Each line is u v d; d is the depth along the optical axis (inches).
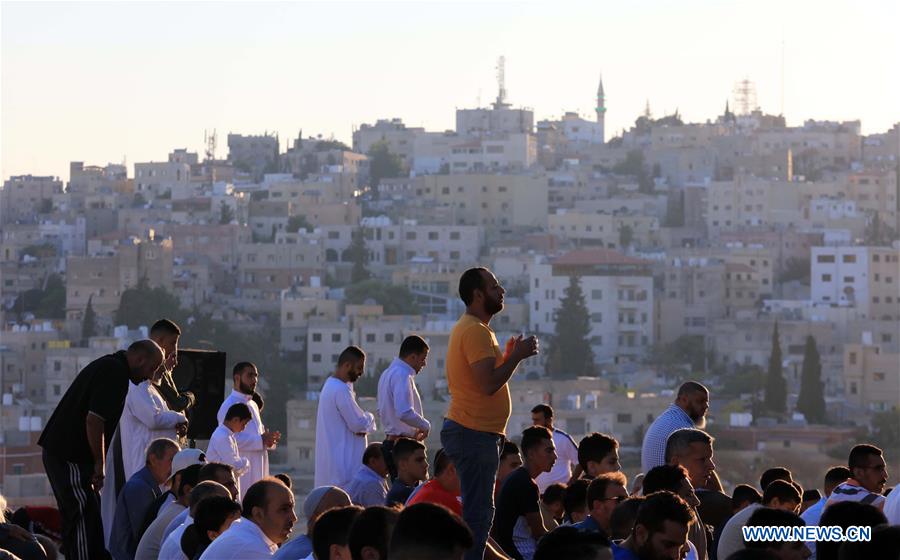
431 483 727.1
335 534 593.6
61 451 779.4
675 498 603.8
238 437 967.6
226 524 721.6
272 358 7470.5
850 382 6786.4
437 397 6254.9
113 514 882.1
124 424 881.5
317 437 956.6
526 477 780.0
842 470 867.4
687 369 7603.4
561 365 7377.0
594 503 726.5
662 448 829.2
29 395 6594.5
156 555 787.4
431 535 470.0
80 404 779.4
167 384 917.8
